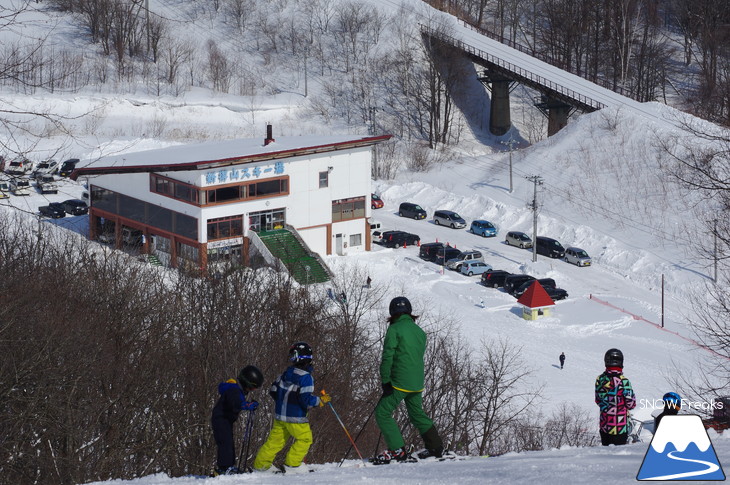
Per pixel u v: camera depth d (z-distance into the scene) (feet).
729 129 131.03
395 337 52.19
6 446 81.35
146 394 99.66
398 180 433.07
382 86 533.14
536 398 194.08
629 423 71.31
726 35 368.07
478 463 48.98
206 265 179.01
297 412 52.85
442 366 158.10
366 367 136.15
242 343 121.19
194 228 290.97
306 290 166.30
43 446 88.63
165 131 472.44
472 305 277.44
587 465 43.75
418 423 53.57
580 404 191.83
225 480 50.01
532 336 248.52
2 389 81.20
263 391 110.22
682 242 318.04
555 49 575.38
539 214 365.81
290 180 306.96
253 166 297.33
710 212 322.55
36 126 408.87
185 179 290.76
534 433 157.17
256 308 135.13
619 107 420.77
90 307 119.75
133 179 305.73
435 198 398.42
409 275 306.14
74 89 479.00
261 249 291.58
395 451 53.52
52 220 333.01
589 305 278.46
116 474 91.86
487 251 335.88
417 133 500.74
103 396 96.94
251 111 510.17
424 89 519.19
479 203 384.68
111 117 474.08
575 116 529.04
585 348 239.30
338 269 301.84
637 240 329.93
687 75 525.75
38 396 82.38
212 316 123.24
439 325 239.50
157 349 108.27
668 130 386.32
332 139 323.78
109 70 513.04
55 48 494.18
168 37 557.74
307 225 314.14
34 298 108.47
